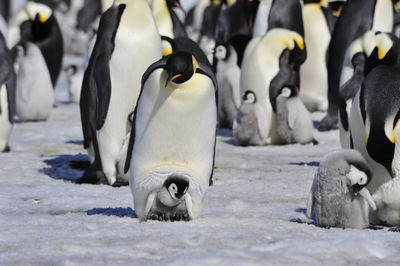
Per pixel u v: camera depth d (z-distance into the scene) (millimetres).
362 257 14383
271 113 35438
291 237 15625
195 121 16562
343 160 16281
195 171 17000
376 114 16641
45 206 19922
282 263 13586
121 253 14297
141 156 16984
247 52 36906
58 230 16406
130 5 22984
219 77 41719
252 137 35125
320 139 37719
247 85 36062
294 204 20469
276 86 35125
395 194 17000
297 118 34781
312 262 13766
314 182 16719
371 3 36062
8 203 20359
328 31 47281
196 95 16266
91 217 18125
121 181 23750
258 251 14336
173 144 16734
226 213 18875
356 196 16469
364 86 17328
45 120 45844
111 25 22938
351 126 17984
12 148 33125
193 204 17203
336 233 16109
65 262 13609
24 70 44375
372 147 16609
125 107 23047
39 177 25359
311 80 47812
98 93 22984
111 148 23344
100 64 22984
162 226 16766
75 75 58844
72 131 40406
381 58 23188
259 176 25594
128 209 19484
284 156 31594
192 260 13438
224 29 65250
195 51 26109
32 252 14414
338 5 56281
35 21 52750
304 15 47344
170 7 33344
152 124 16656
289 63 35969
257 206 20016
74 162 28125
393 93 16719
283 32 36031
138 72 22828
